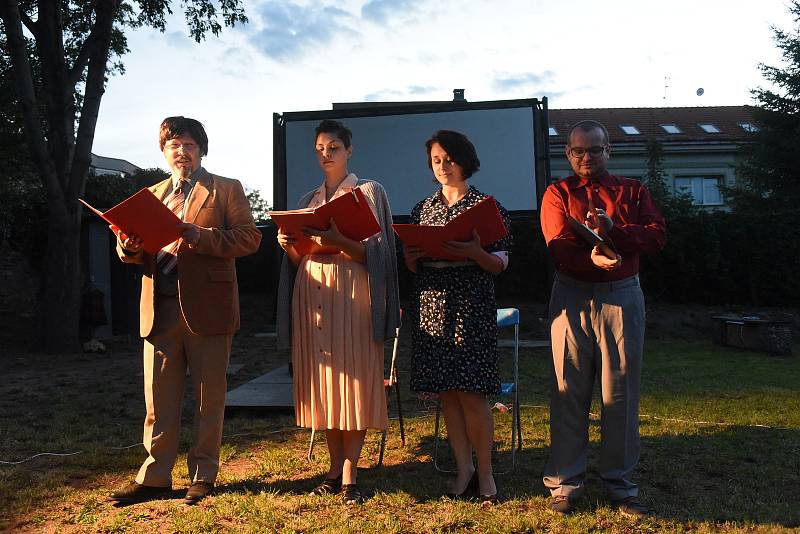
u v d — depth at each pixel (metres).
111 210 2.98
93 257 12.98
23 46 11.62
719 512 3.24
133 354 11.18
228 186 3.66
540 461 4.19
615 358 3.21
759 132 20.27
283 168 10.20
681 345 12.62
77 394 7.21
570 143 3.32
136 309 13.57
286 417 5.62
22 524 3.19
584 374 3.31
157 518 3.22
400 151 11.50
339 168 3.63
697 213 17.17
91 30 13.48
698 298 16.67
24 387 7.73
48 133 12.43
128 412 6.14
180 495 3.54
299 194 10.44
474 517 3.15
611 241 3.08
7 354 11.09
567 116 26.25
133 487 3.48
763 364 9.85
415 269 3.52
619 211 3.23
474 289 3.36
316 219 3.19
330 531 2.96
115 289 13.41
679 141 23.73
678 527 3.04
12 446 4.78
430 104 11.53
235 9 14.36
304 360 3.49
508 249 3.47
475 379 3.29
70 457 4.46
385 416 3.48
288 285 3.65
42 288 11.80
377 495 3.44
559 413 3.34
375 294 3.42
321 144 3.60
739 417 5.49
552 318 3.38
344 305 3.44
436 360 3.33
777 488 3.63
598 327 3.22
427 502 3.39
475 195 3.47
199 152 3.65
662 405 6.13
